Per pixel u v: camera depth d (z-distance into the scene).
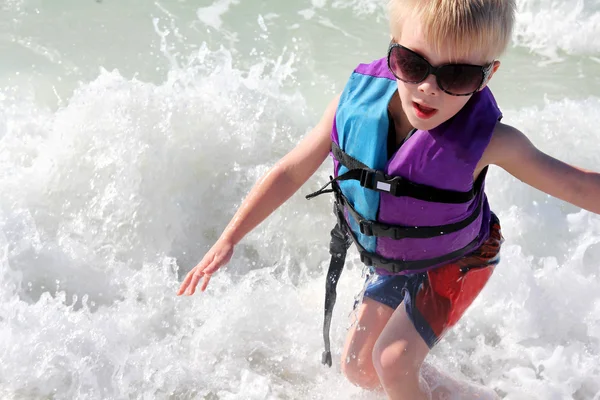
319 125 2.60
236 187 3.64
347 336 2.75
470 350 3.01
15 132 3.81
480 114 2.24
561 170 2.29
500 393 2.85
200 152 3.64
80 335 2.89
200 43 4.67
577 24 4.89
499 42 2.09
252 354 2.95
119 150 3.58
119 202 3.50
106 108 3.72
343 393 2.79
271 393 2.79
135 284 3.24
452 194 2.31
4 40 4.59
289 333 3.03
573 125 4.08
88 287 3.24
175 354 2.92
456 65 2.04
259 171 3.66
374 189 2.34
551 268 3.26
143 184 3.53
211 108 3.78
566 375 2.89
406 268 2.54
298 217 3.49
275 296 3.16
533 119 4.11
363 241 2.56
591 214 3.52
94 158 3.59
